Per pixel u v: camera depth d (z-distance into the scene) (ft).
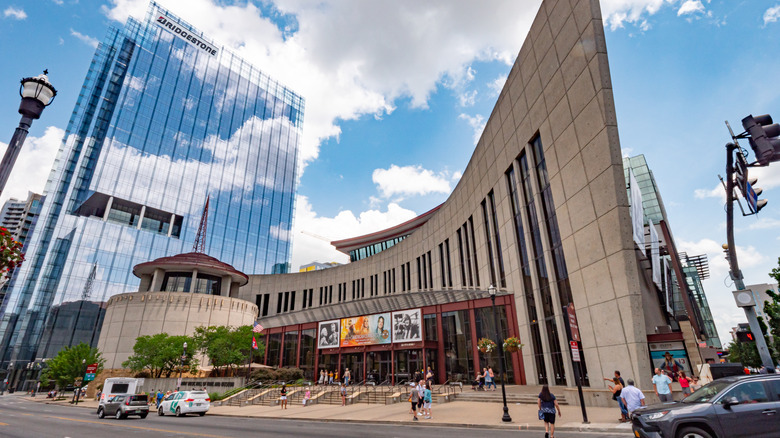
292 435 42.24
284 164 428.97
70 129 282.56
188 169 330.13
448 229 136.36
